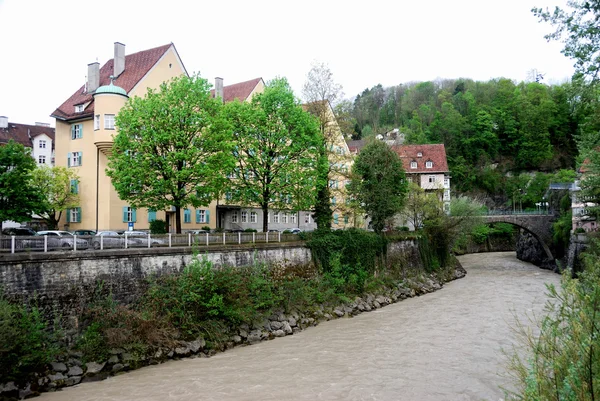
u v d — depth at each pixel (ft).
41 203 81.51
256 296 84.89
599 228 99.30
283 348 73.31
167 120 93.91
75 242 66.80
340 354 69.31
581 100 52.65
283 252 103.96
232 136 106.22
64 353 59.62
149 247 77.20
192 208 140.05
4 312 52.60
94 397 52.44
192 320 73.15
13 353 52.70
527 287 131.85
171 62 139.13
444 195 234.58
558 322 25.38
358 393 53.11
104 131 118.11
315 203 120.06
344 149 145.38
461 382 56.03
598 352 21.47
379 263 127.95
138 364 63.16
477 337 76.84
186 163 95.04
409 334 80.48
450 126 301.22
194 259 78.74
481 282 146.00
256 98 116.78
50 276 62.49
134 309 70.74
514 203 272.51
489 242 268.62
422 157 238.48
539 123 298.76
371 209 134.21
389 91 463.01
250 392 53.83
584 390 21.04
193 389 54.90
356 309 102.99
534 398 24.12
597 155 74.95
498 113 311.47
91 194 125.49
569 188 190.90
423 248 151.43
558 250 187.21
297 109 113.29
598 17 47.96
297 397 52.11
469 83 377.09
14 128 197.57
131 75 133.18
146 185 95.55
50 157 195.52
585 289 25.27
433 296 121.80
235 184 110.73
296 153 114.93
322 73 130.11
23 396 52.26
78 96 138.72
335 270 110.32
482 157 295.07
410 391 53.47
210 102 101.45
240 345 75.31
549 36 50.42
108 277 69.41
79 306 65.00
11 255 58.49
